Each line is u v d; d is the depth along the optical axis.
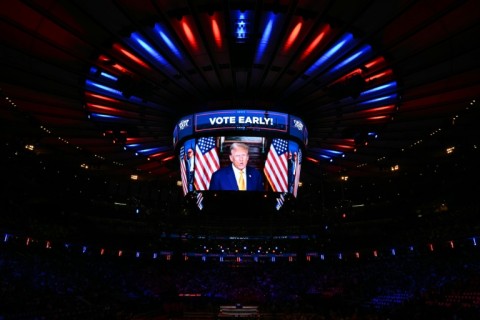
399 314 31.66
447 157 35.19
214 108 23.48
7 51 17.06
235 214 28.17
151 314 41.66
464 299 30.19
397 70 18.73
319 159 33.59
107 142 29.00
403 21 15.24
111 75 20.11
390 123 24.69
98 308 33.94
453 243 41.84
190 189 23.25
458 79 18.72
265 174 23.05
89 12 14.98
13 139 32.25
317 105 24.00
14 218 39.25
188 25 16.36
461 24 14.93
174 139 25.70
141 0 14.64
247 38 17.06
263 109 23.39
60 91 20.75
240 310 43.69
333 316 36.00
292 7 14.52
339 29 16.12
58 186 47.62
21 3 14.24
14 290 29.08
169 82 21.59
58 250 45.31
